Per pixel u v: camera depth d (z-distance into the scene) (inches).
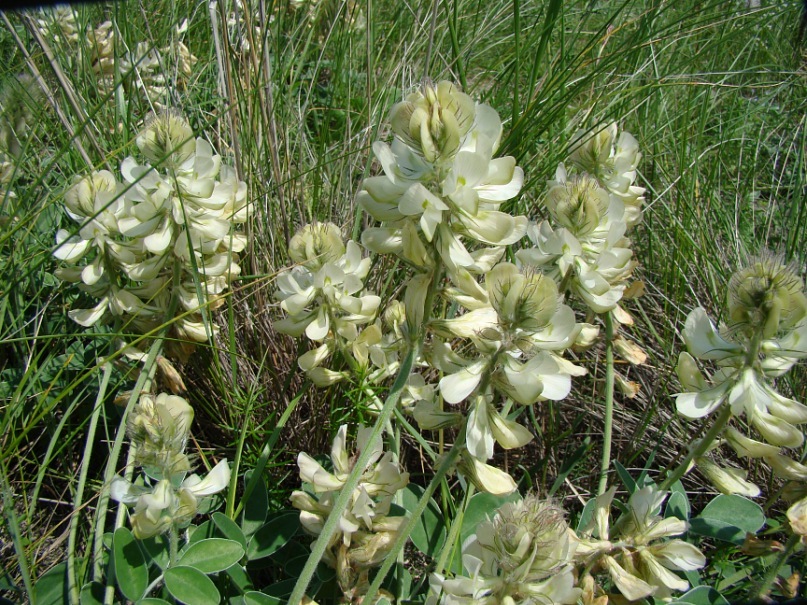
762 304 8.7
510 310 8.5
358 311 11.1
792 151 21.2
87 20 17.3
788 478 9.4
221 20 15.4
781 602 10.3
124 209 12.0
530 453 15.1
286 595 10.4
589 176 12.0
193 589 9.5
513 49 19.6
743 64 23.3
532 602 8.6
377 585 9.2
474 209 8.2
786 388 15.1
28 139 13.4
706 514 11.4
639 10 20.6
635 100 18.7
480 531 8.9
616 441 15.3
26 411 13.2
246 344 14.6
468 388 8.7
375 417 13.4
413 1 22.0
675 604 9.8
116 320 12.5
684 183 18.9
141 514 9.2
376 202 8.7
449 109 8.4
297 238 11.3
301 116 17.5
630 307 18.0
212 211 12.1
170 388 12.9
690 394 9.4
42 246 13.9
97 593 9.9
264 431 12.9
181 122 11.6
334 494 10.1
